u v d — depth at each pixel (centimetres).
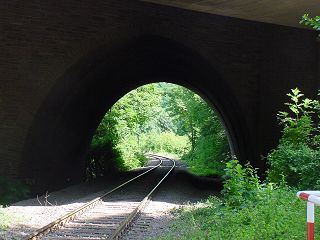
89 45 1611
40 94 1556
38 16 1554
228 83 1811
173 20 1709
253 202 923
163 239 862
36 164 1692
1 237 834
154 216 1178
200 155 3494
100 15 1622
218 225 855
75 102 1967
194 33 1742
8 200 1434
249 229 723
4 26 1523
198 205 1326
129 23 1650
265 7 1372
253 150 1877
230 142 2431
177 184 2278
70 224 1025
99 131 3125
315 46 1781
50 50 1569
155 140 8131
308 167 1021
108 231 952
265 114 1831
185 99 3881
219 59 1788
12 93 1534
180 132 8444
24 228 951
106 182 2325
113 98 2592
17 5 1532
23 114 1541
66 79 1667
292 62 1798
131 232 959
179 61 2138
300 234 644
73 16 1592
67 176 2177
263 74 1831
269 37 1823
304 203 827
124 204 1406
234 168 1019
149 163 4884
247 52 1822
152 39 1770
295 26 1644
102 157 2964
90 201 1387
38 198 1527
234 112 2045
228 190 978
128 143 3712
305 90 1781
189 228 932
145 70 2456
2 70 1525
